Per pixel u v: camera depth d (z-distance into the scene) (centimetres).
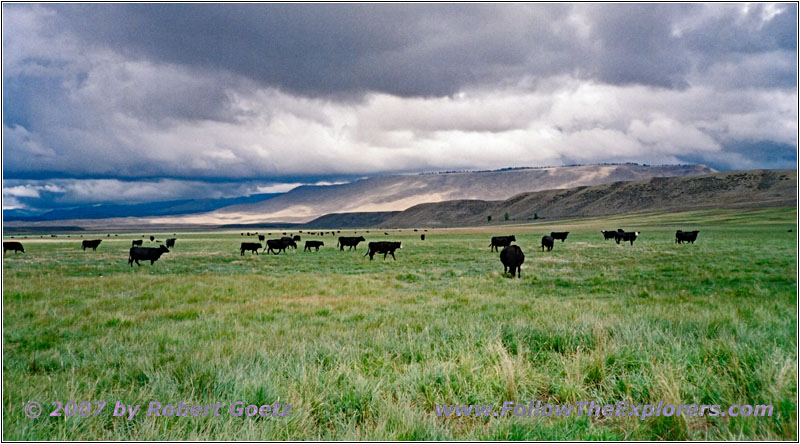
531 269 2347
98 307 1267
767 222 10000
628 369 617
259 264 3000
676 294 1402
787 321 857
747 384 529
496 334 801
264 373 593
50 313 1148
